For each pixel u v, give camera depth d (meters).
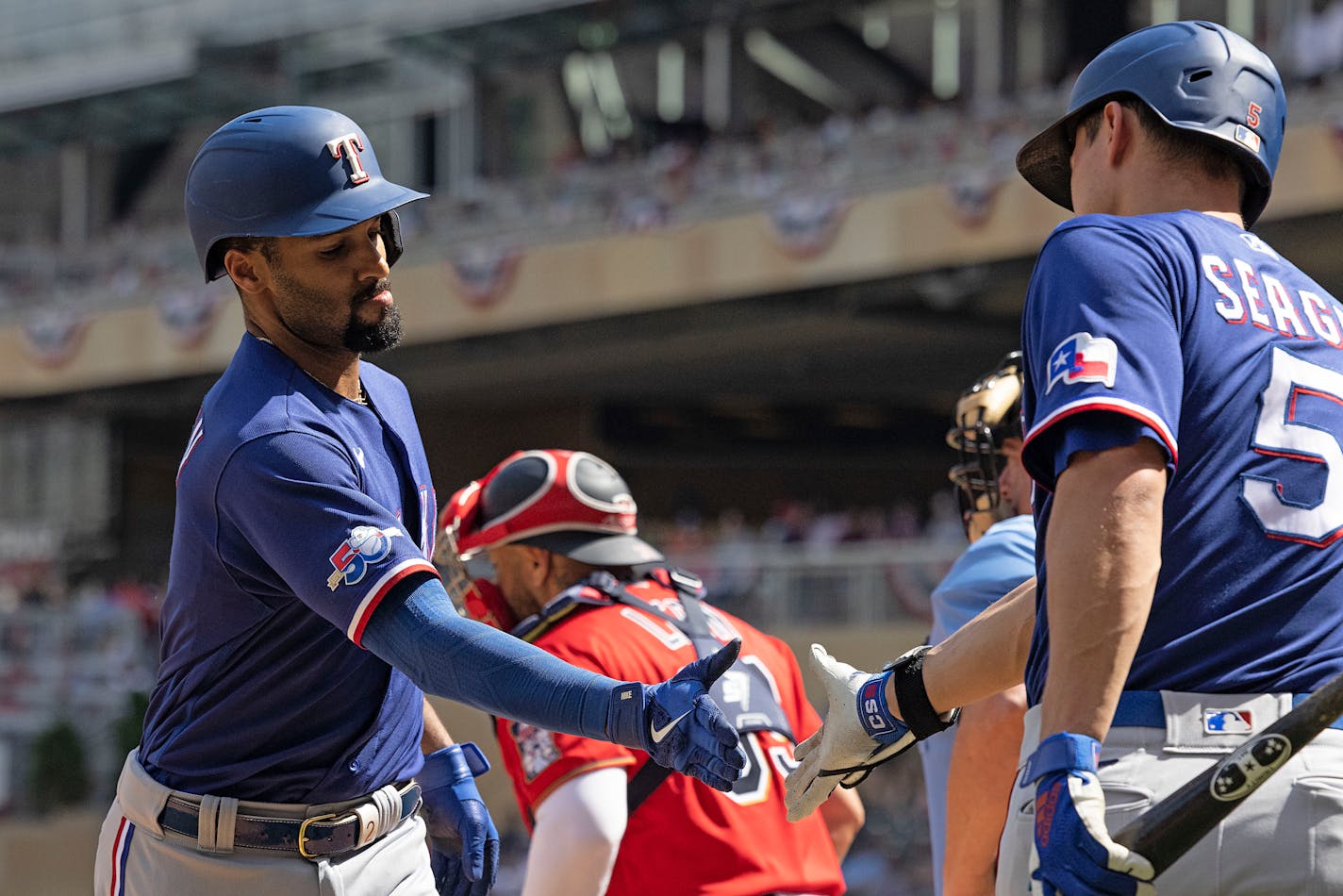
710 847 8.23
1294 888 4.88
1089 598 4.87
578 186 71.38
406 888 6.98
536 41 83.25
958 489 9.06
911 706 6.21
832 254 60.81
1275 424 5.26
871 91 78.25
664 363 76.88
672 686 5.40
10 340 83.88
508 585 9.29
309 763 6.67
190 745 6.70
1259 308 5.41
